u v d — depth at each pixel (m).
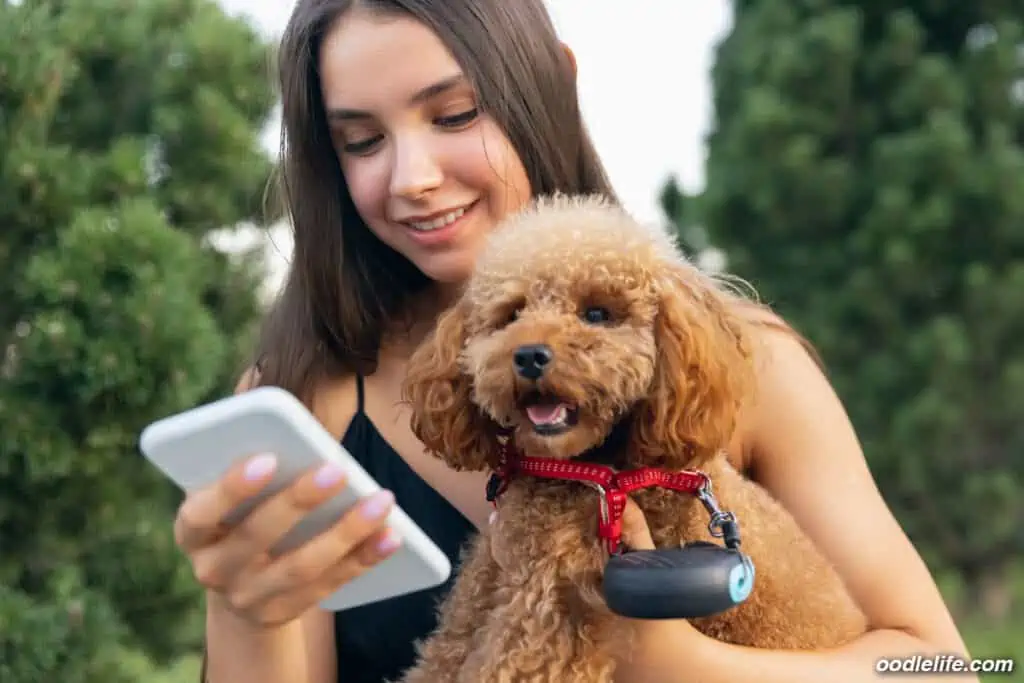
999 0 10.70
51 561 4.62
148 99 5.72
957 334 9.73
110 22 5.64
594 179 2.55
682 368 1.80
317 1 2.34
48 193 4.48
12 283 4.41
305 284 2.55
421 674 1.96
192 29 5.73
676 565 1.58
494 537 1.85
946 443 9.75
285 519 1.42
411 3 2.19
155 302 4.28
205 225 5.75
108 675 4.27
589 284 1.81
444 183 2.22
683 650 1.79
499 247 1.95
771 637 1.90
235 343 5.65
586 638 1.72
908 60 10.55
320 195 2.51
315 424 1.41
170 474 1.47
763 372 2.22
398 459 2.41
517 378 1.73
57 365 4.18
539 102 2.32
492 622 1.80
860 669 1.86
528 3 2.36
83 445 4.34
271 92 5.74
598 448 1.89
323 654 2.22
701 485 1.82
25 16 4.68
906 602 2.08
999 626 10.01
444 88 2.19
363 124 2.25
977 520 9.88
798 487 2.18
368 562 1.49
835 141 10.81
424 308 2.57
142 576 4.79
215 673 1.74
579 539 1.75
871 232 10.05
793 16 11.40
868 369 10.14
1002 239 9.85
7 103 4.53
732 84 12.40
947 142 9.86
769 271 10.80
